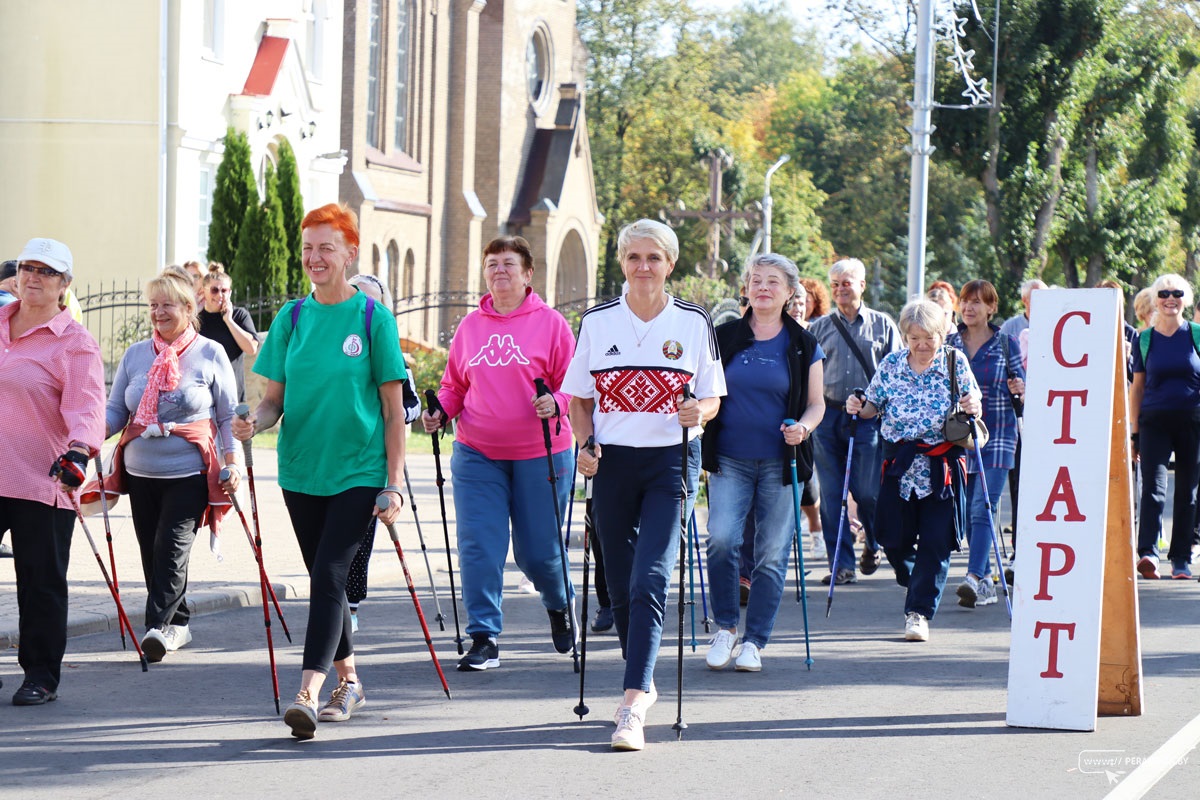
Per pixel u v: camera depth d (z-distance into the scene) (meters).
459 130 61.84
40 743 8.63
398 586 14.92
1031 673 9.22
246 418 8.80
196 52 36.38
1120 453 9.55
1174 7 60.25
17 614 12.11
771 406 10.88
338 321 8.96
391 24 56.69
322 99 43.09
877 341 15.13
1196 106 66.25
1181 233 67.88
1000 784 7.88
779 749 8.64
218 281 13.09
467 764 8.25
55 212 35.91
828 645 12.08
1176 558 16.11
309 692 8.64
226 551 16.08
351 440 8.89
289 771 8.08
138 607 12.65
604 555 9.28
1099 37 56.28
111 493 11.23
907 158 89.56
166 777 7.94
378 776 7.99
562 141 65.62
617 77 96.06
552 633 11.62
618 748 8.55
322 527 9.06
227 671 10.76
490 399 10.95
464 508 11.05
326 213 8.97
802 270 87.06
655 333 9.03
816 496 16.97
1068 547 9.21
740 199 82.06
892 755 8.52
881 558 17.45
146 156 35.66
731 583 11.02
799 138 110.62
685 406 8.76
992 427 14.45
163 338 11.24
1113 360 9.20
